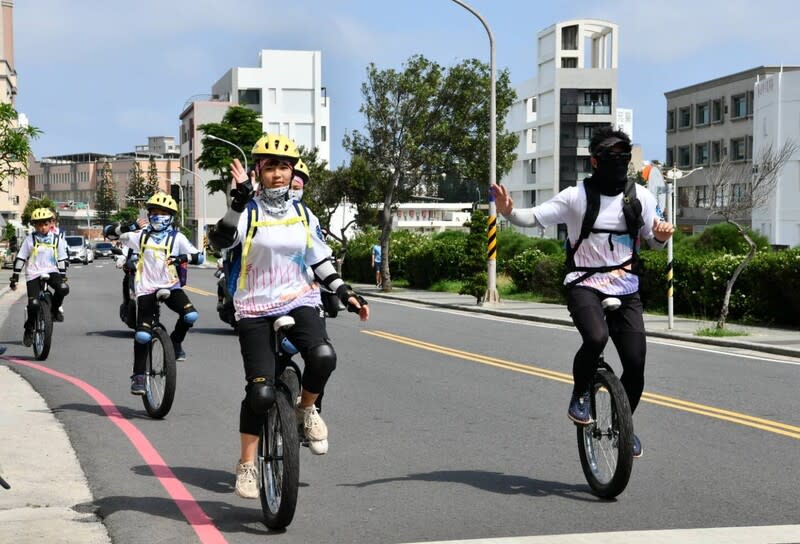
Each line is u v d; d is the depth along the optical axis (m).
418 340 17.16
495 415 9.62
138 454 7.77
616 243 6.38
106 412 9.68
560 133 89.75
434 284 38.25
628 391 6.54
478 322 22.02
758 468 7.33
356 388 11.39
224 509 6.19
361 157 37.28
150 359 9.55
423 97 35.72
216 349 15.43
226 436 8.58
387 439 8.45
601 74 88.94
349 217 77.69
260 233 5.73
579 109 89.31
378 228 48.56
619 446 6.15
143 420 9.30
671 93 86.12
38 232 14.09
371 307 27.41
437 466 7.44
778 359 14.81
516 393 11.04
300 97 106.06
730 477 7.04
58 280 14.24
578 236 6.42
